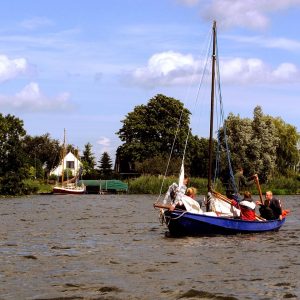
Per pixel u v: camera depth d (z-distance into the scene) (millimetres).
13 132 79688
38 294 13172
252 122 87688
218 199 26438
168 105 97000
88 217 37062
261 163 84125
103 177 104375
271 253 19594
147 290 13586
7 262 17656
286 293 13297
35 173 116438
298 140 92438
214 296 13023
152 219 35406
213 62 29109
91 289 13688
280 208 27844
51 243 22594
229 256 18906
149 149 95438
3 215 38500
